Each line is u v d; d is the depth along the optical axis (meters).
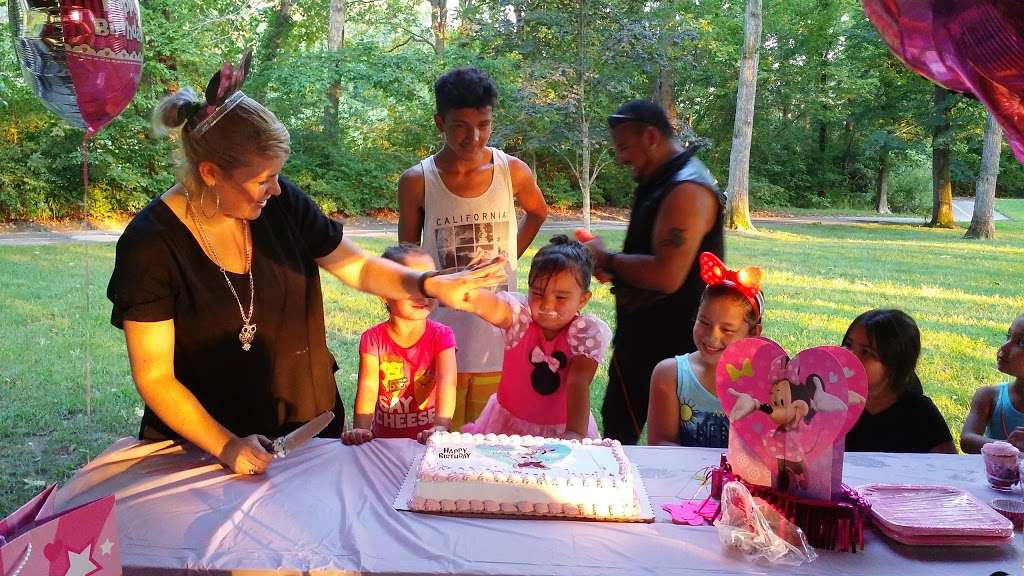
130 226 1.90
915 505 1.71
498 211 3.24
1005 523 1.60
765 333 6.89
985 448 1.91
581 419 2.34
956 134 20.50
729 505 1.59
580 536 1.60
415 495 1.72
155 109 1.87
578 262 2.33
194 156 1.80
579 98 12.59
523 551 1.53
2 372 5.24
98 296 7.86
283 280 2.04
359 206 18.95
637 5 12.17
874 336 2.62
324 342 2.21
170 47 15.58
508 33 12.23
